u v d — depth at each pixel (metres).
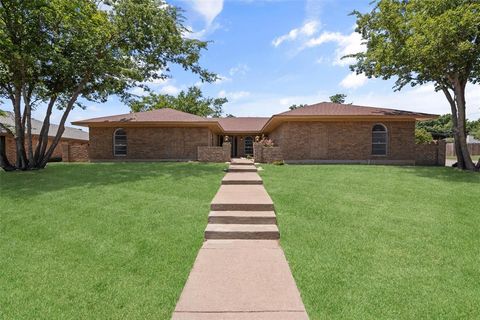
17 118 13.35
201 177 10.74
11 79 12.84
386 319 2.93
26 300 3.28
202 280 3.56
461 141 14.05
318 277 3.76
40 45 11.98
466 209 6.79
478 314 3.02
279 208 6.73
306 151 18.22
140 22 14.29
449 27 10.44
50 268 4.04
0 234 5.32
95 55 13.73
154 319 2.95
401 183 9.89
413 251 4.55
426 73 13.53
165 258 4.35
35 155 14.05
